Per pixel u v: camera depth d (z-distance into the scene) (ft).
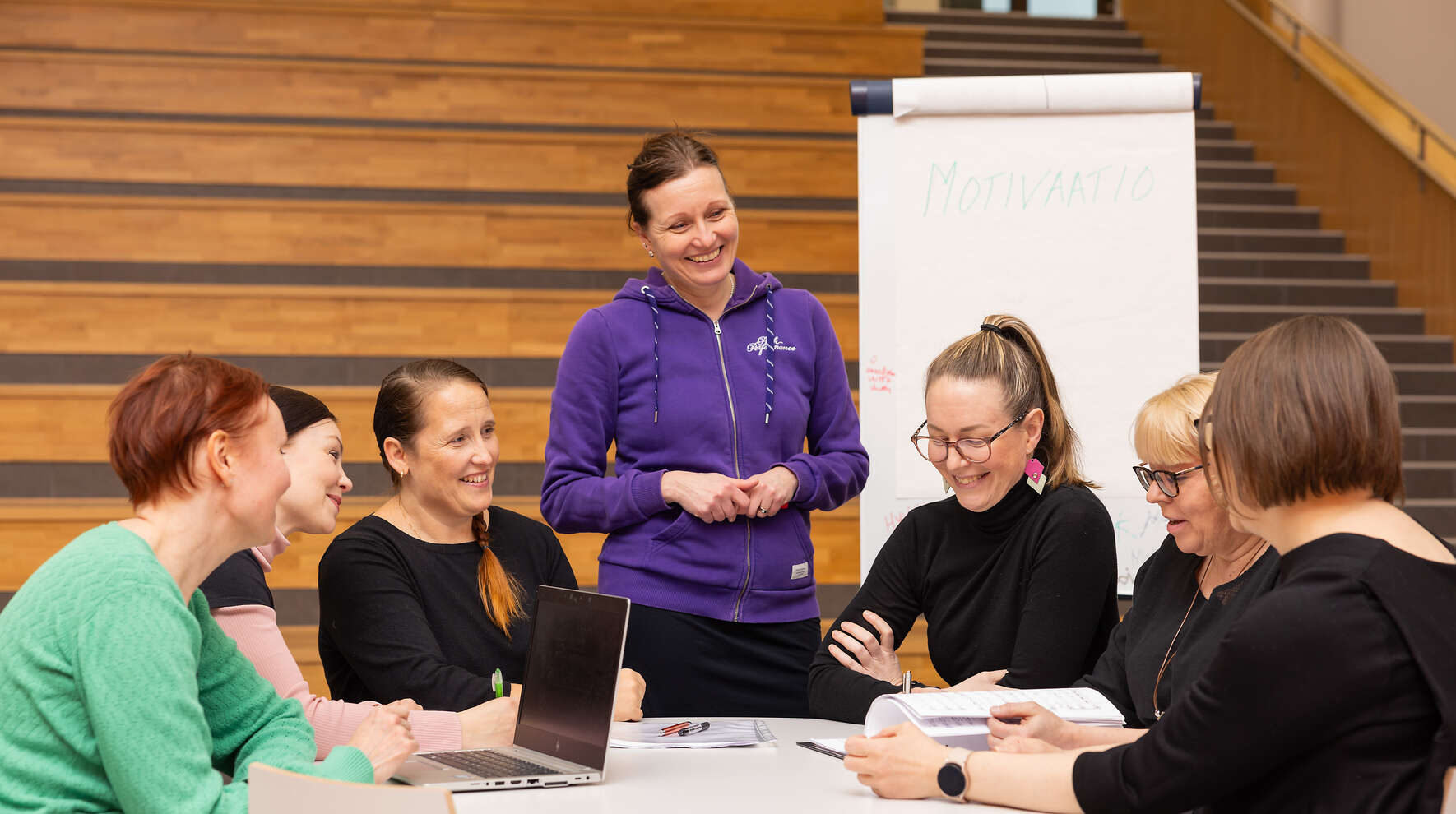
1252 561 4.61
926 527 5.98
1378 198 17.24
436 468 5.91
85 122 14.19
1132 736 4.39
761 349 6.42
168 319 12.92
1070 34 22.54
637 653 6.14
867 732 4.56
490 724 4.88
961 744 4.30
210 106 15.14
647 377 6.29
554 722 4.58
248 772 3.74
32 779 3.56
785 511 6.31
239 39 15.99
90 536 3.76
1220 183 19.38
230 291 13.01
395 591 5.72
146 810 3.49
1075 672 5.37
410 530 6.09
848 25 17.89
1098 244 8.25
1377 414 3.16
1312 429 3.15
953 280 8.21
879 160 8.24
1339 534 3.19
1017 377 5.47
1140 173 8.26
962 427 5.39
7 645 3.60
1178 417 4.62
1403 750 3.06
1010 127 8.26
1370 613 3.05
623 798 3.95
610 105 15.98
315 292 13.14
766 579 6.20
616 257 14.52
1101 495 8.21
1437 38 18.33
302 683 5.03
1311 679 3.06
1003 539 5.67
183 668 3.60
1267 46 19.70
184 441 3.77
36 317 12.70
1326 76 18.15
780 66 17.21
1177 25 22.25
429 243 14.19
